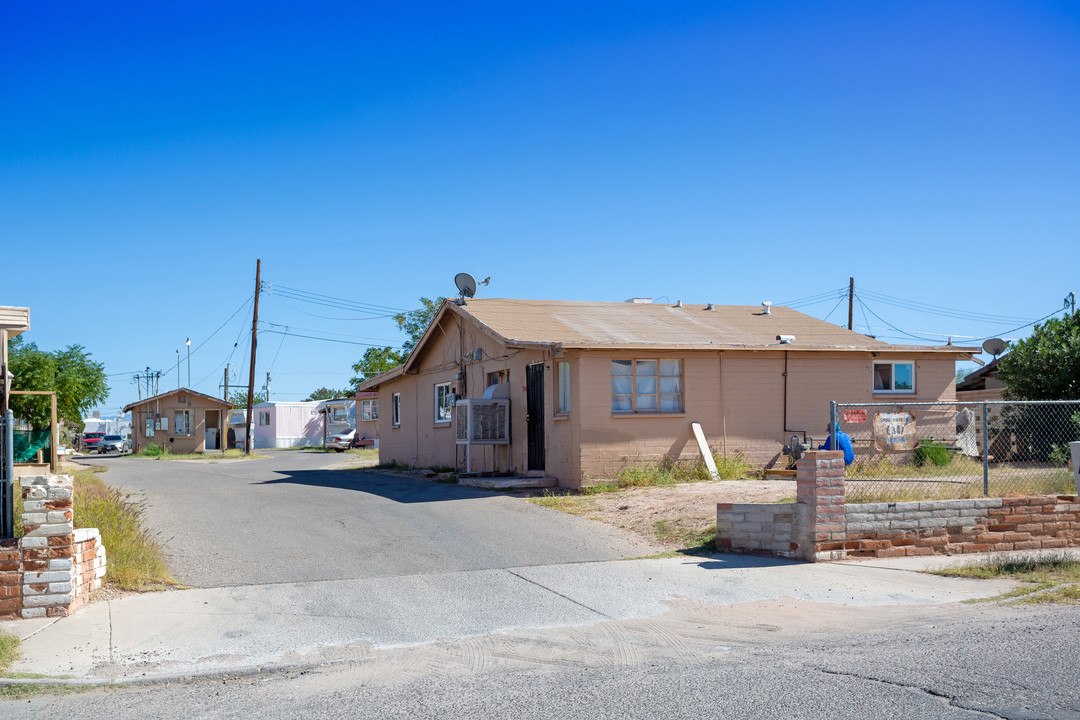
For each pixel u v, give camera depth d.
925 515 10.72
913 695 5.35
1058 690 5.39
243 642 7.16
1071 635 6.74
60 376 35.81
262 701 5.71
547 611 8.18
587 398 16.56
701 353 17.72
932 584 9.11
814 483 10.31
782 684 5.67
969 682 5.59
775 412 18.25
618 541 11.52
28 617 7.68
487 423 18.89
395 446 27.12
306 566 10.06
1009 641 6.61
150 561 9.59
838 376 18.89
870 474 16.20
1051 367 20.91
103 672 6.32
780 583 9.24
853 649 6.58
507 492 16.36
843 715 5.02
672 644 7.03
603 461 16.58
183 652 6.86
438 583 9.27
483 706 5.43
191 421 50.88
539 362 17.86
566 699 5.52
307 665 6.57
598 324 19.36
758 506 10.70
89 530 8.44
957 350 19.80
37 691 5.95
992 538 11.00
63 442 49.16
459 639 7.28
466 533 12.09
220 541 11.49
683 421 17.39
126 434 88.50
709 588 9.05
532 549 11.03
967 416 21.64
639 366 17.34
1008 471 15.19
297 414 58.94
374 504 15.03
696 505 13.07
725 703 5.31
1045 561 9.93
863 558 10.45
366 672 6.41
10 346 35.16
